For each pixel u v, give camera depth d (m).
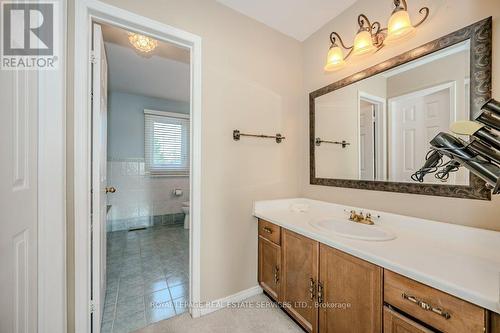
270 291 1.71
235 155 1.77
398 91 1.41
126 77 3.14
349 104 1.72
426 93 1.27
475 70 1.07
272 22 1.91
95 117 1.34
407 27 1.25
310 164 2.05
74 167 1.16
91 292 1.31
